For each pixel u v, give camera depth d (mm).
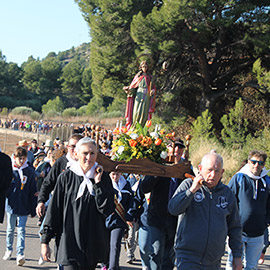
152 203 5176
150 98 15492
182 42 25438
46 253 3789
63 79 134375
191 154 19859
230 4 23188
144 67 15523
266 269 7023
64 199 3789
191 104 30125
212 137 23031
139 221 5441
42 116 68688
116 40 26641
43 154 11828
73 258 3684
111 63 26922
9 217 6879
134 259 7246
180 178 5055
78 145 3812
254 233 5551
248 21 24812
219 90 29391
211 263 3998
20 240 6633
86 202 3762
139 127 5320
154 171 4914
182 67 28656
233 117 21766
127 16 25859
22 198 6766
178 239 4082
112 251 5652
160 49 23656
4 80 123000
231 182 5680
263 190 5609
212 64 28688
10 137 46531
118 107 70688
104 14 26625
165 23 22922
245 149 18578
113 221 5801
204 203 3992
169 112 26422
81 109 81688
